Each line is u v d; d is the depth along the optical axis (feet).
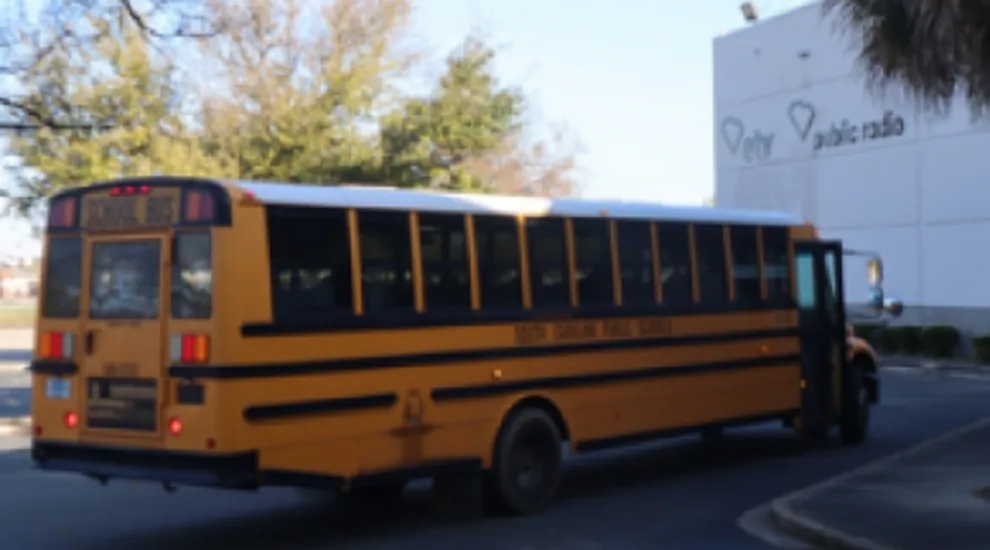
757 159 128.88
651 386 42.29
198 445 29.60
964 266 105.70
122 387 31.30
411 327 34.06
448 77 108.37
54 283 33.17
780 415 48.49
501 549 32.71
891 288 113.29
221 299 29.63
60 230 33.17
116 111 84.89
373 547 33.09
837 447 53.67
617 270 41.29
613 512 38.45
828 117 119.24
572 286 39.55
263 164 101.09
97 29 52.60
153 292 30.94
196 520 37.58
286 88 101.45
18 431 65.51
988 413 66.69
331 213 32.35
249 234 30.27
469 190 109.91
